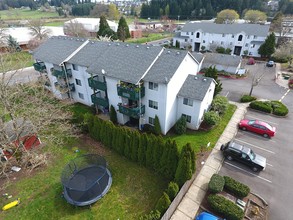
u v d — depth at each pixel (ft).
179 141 76.59
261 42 192.85
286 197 54.80
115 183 60.70
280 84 131.54
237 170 63.67
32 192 58.65
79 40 108.78
